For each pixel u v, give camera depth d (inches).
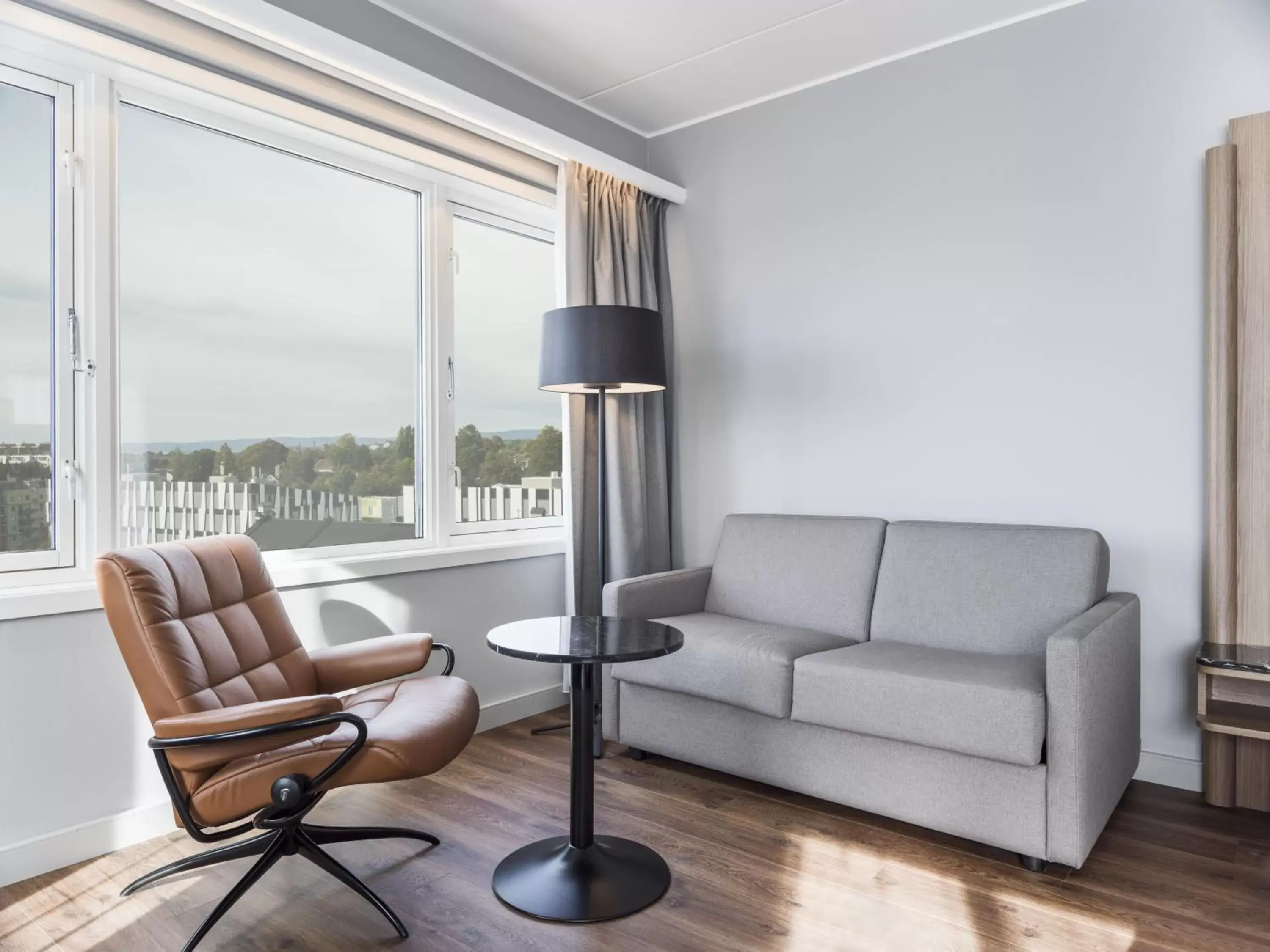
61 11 84.3
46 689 85.0
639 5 114.9
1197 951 71.2
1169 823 97.5
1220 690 105.5
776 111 144.0
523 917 76.7
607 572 142.7
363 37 111.7
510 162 131.3
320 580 109.1
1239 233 101.7
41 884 82.5
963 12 118.0
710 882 83.4
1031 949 71.6
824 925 75.6
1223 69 105.2
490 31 121.6
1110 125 112.7
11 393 86.6
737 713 106.9
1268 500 100.3
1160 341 109.6
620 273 144.8
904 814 93.2
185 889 81.8
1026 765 84.1
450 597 127.4
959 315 125.1
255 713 68.1
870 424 134.0
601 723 123.2
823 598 122.0
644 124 155.9
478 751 121.9
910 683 90.5
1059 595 103.7
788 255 143.1
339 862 78.5
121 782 90.5
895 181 131.0
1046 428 118.0
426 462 129.5
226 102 99.8
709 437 153.4
